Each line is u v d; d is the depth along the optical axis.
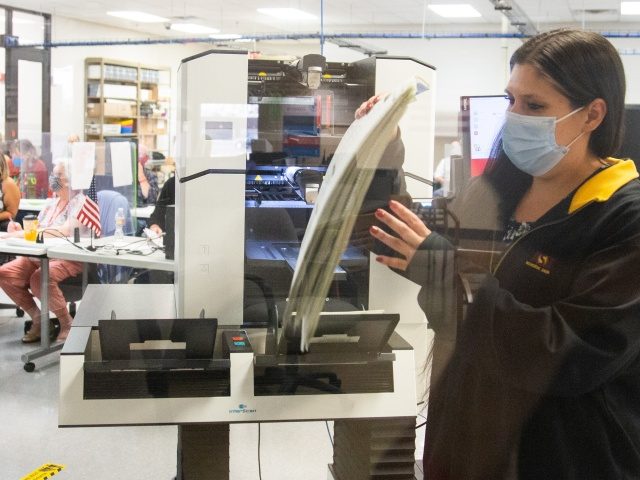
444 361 0.95
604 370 0.81
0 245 3.60
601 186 0.85
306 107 1.45
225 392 1.17
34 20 8.47
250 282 1.33
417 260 0.94
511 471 0.86
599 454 0.84
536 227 0.87
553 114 0.86
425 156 1.00
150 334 1.18
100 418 1.16
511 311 0.84
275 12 7.47
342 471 1.21
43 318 3.35
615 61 0.85
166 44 8.40
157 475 1.85
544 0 5.10
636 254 0.80
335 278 1.07
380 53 1.67
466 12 6.66
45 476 2.02
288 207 1.28
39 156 4.72
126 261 3.21
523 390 0.85
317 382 1.14
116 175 3.90
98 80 8.91
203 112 1.46
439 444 0.94
